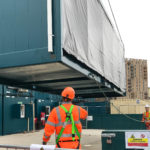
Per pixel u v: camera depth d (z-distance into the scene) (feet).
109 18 41.52
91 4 30.78
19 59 22.02
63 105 13.28
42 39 21.43
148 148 21.56
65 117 12.89
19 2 22.68
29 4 22.26
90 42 29.37
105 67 37.06
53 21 20.80
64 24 21.45
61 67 25.36
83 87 43.68
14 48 22.36
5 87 65.98
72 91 13.57
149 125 43.93
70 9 23.27
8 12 22.94
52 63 21.43
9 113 66.64
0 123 63.05
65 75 30.94
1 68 22.91
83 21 27.14
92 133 61.00
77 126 13.15
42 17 21.66
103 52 35.99
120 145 22.43
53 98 95.25
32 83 35.50
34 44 21.63
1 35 22.94
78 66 25.82
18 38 22.33
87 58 27.73
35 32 21.76
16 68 24.94
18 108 68.80
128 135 22.25
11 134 65.92
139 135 21.95
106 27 39.01
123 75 58.44
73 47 23.27
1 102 64.28
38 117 82.12
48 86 41.27
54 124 12.81
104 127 70.95
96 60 31.86
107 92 54.70
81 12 26.63
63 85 40.24
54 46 20.62
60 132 12.74
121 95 59.93
